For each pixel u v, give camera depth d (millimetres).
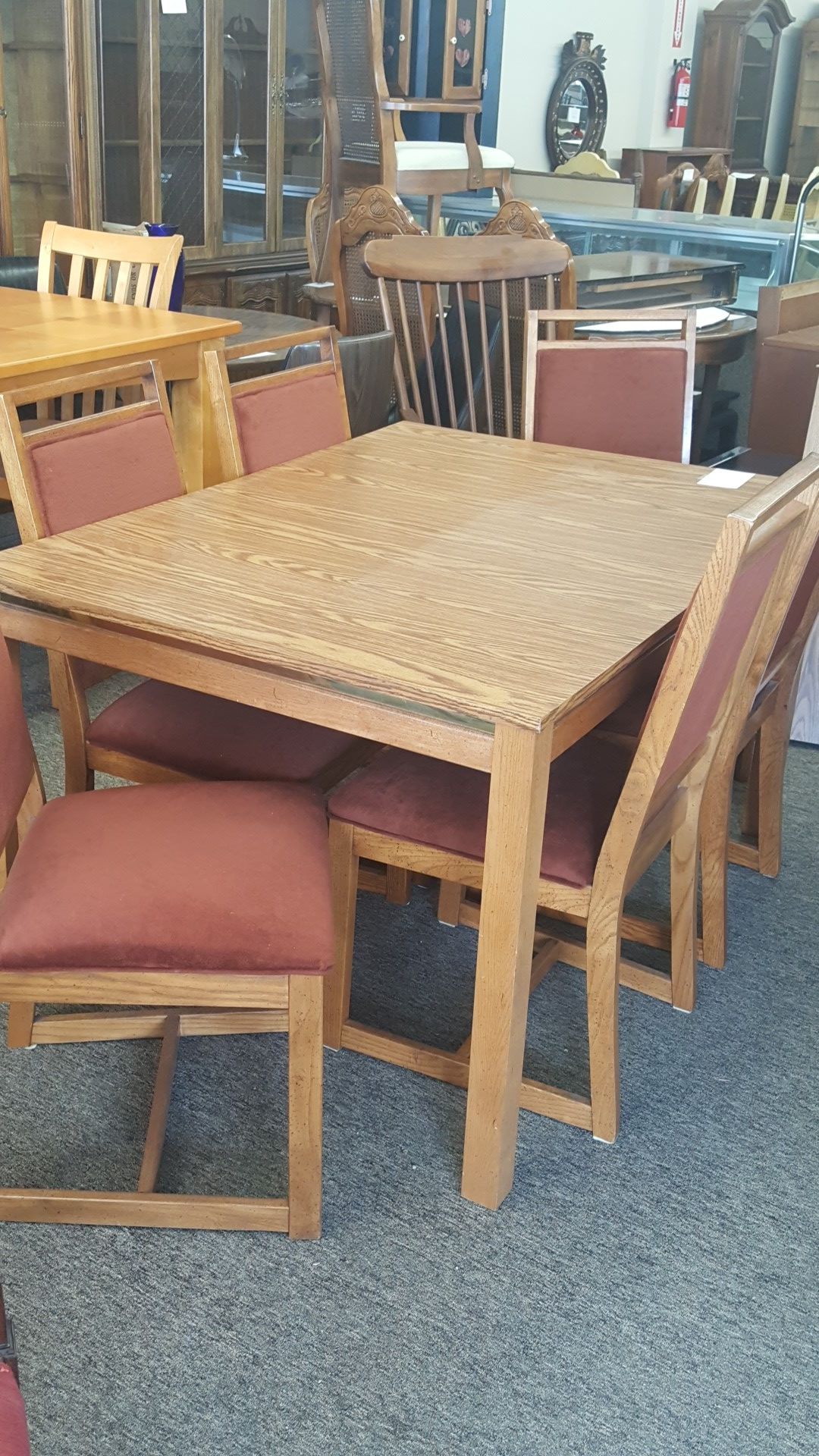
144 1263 1559
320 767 1905
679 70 8570
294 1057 1490
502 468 2381
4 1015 1993
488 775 1797
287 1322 1491
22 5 4402
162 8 4746
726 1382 1447
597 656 1526
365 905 2326
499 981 1532
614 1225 1651
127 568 1762
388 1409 1396
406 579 1769
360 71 4844
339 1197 1668
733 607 1501
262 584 1721
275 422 2402
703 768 1839
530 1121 1821
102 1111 1796
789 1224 1671
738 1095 1893
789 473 1548
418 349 3709
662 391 2783
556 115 7684
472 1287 1550
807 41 9211
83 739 1984
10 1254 1562
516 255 3109
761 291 3553
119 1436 1353
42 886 1469
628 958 2195
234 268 5473
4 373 2672
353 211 3760
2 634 1537
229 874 1490
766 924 2305
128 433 2090
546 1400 1416
